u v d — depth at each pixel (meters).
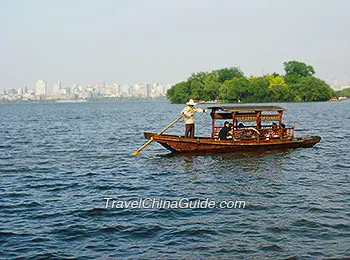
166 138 24.00
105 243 11.30
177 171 19.97
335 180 17.61
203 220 12.83
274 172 19.30
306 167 20.41
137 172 20.05
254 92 132.88
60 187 17.33
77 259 10.37
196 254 10.52
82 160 23.92
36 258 10.43
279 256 10.34
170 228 12.23
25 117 78.88
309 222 12.45
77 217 13.35
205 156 23.61
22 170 21.05
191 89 144.88
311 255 10.37
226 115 25.39
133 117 72.81
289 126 45.41
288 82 149.25
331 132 38.06
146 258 10.34
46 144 31.78
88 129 45.97
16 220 13.14
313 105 121.38
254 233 11.73
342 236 11.44
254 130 24.94
